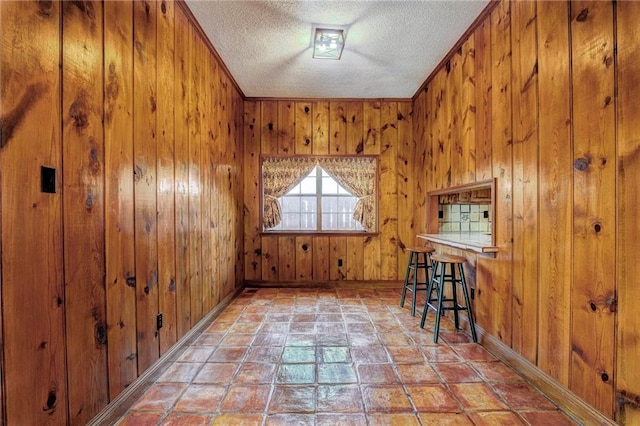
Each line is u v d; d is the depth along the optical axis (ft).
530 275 6.58
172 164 7.52
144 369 6.32
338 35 9.29
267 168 14.85
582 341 5.29
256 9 8.10
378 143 14.78
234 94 13.06
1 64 3.51
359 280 14.82
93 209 4.93
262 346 8.28
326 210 15.10
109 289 5.31
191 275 8.66
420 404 5.81
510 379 6.65
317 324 9.87
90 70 4.85
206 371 7.02
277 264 14.84
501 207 7.63
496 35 7.82
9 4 3.59
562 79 5.70
